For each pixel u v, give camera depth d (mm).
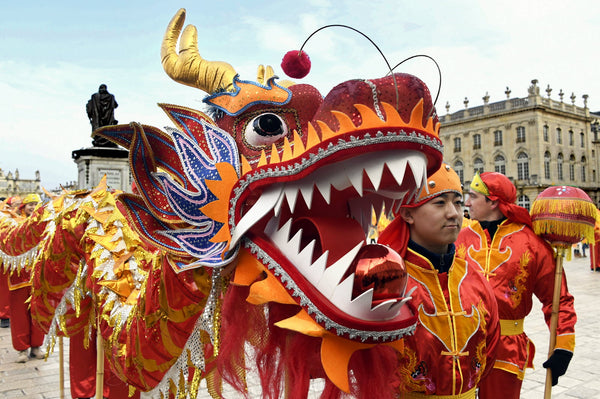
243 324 1502
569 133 48562
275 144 1423
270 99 1427
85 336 2893
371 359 1330
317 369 1394
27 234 3959
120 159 10570
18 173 49438
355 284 1187
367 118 1113
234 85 1497
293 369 1340
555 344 2578
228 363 1549
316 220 1342
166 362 1759
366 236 1437
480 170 48344
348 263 1188
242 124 1477
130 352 1819
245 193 1381
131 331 1815
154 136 1629
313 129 1184
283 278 1266
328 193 1192
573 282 10922
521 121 45656
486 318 1955
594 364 4844
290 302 1266
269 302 1494
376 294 1183
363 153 1124
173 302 1600
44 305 2938
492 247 2730
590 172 50094
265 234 1398
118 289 2051
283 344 1459
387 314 1188
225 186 1441
